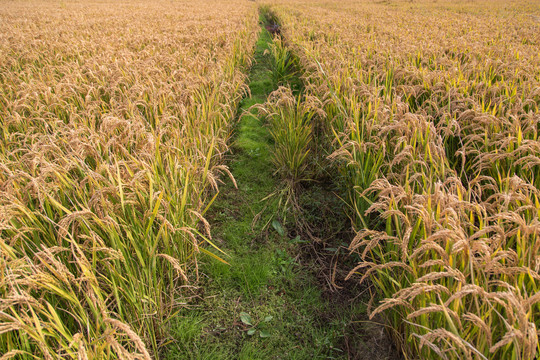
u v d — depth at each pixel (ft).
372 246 5.85
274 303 8.39
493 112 9.87
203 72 17.69
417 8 68.03
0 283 4.62
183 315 7.91
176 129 10.39
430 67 16.96
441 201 5.80
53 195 6.77
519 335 3.65
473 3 81.82
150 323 6.81
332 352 7.22
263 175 13.66
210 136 12.13
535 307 4.98
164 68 17.38
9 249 5.39
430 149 8.21
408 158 8.34
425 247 4.80
